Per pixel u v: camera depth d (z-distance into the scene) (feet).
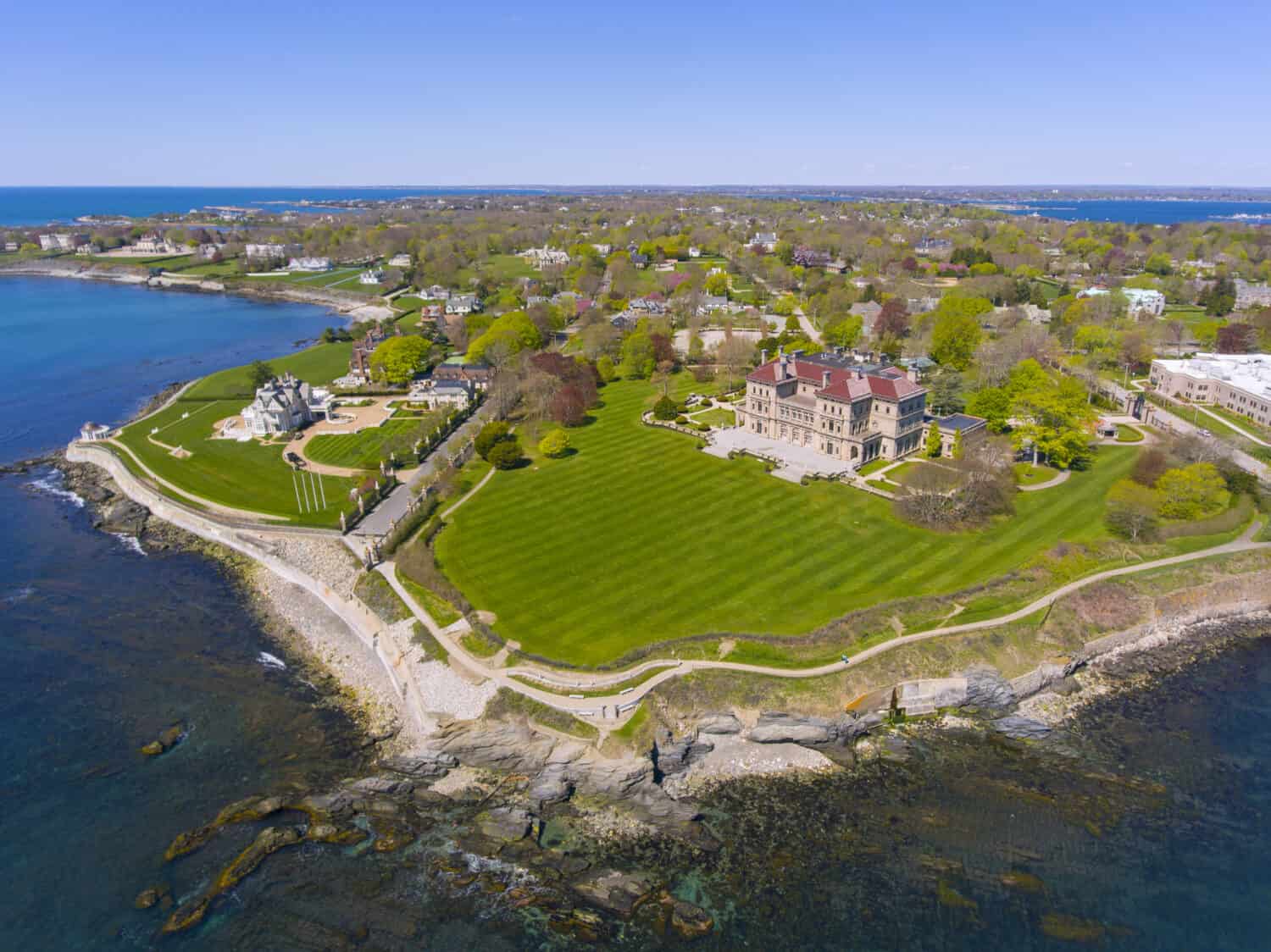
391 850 254.47
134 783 280.72
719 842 259.19
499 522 455.22
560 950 221.87
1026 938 223.30
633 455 555.69
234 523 458.09
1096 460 534.37
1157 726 313.12
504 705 302.86
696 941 224.33
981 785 282.77
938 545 418.10
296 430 614.34
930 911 232.32
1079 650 347.97
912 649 332.39
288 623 383.04
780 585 379.35
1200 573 393.50
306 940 224.12
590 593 375.66
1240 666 350.02
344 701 326.44
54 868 246.27
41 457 593.42
